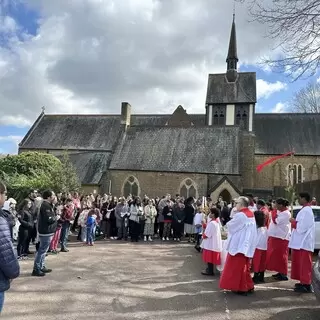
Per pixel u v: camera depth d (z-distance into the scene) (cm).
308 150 3747
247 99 4128
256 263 848
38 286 721
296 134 3919
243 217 719
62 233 1162
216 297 694
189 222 1583
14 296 648
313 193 2169
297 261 768
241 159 3262
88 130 4544
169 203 1680
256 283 836
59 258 1034
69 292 687
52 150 4381
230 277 707
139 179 3078
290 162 3750
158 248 1343
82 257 1066
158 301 651
